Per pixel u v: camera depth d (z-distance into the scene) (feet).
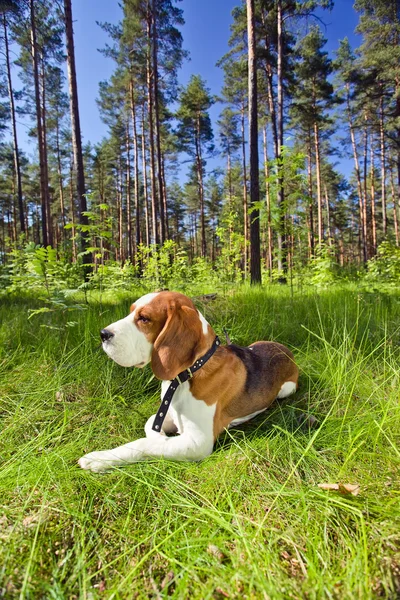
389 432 6.18
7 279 24.48
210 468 5.66
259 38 60.95
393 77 64.80
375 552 3.88
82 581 3.68
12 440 6.39
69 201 138.62
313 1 48.06
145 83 71.05
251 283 29.01
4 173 123.34
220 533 4.33
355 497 4.71
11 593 3.48
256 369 7.61
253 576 3.49
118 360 5.78
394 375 8.09
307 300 16.89
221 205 160.25
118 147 102.94
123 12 58.59
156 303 6.19
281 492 4.82
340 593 3.40
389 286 25.00
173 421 6.66
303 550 4.04
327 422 7.00
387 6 61.36
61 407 7.63
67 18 31.09
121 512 4.75
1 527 4.31
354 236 174.91
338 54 90.74
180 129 102.27
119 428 7.10
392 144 75.31
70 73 31.45
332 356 8.98
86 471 5.40
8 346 10.08
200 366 6.29
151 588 3.66
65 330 11.10
